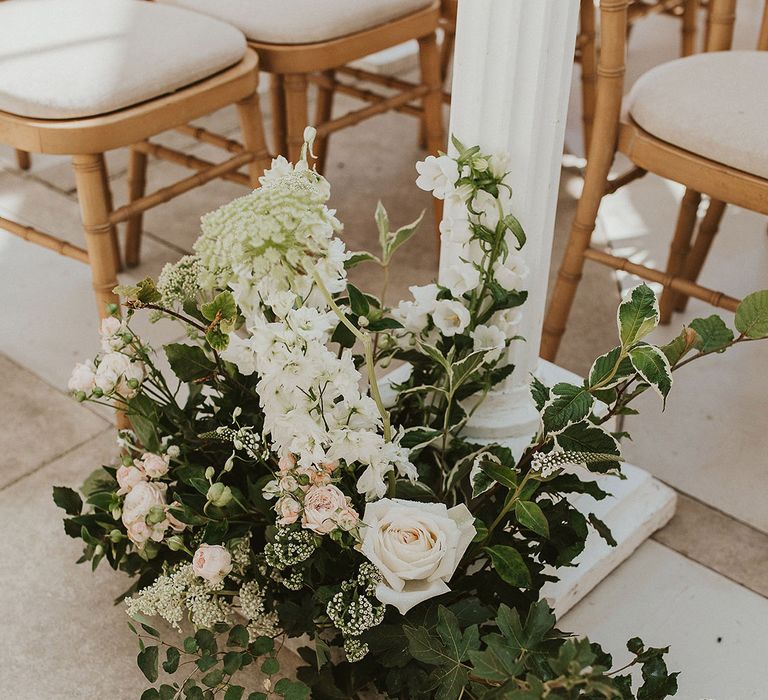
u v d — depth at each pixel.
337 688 1.09
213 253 0.88
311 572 1.11
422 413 1.29
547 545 1.18
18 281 2.01
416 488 1.13
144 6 1.62
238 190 2.39
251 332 0.95
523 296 1.18
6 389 1.70
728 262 2.10
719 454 1.56
